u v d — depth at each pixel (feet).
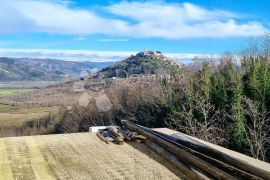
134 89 176.24
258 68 124.06
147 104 150.71
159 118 142.00
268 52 142.92
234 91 116.06
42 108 308.19
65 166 23.34
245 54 148.15
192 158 21.49
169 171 21.81
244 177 18.93
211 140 106.63
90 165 23.35
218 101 123.24
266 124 106.83
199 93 128.36
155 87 161.17
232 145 108.37
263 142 100.73
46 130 239.71
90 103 201.77
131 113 160.76
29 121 267.39
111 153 25.88
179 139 26.35
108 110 183.21
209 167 19.67
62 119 228.43
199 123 110.52
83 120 204.44
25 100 374.63
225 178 18.20
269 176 17.71
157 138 26.61
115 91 189.37
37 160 24.66
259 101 112.88
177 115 125.90
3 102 387.96
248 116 111.04
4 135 250.57
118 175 21.39
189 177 20.56
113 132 30.48
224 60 148.56
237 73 127.75
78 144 28.50
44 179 21.16
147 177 20.93
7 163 24.12
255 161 22.03
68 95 290.56
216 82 127.54
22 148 27.61
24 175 21.88
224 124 116.98
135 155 25.21
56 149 27.22
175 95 136.98
